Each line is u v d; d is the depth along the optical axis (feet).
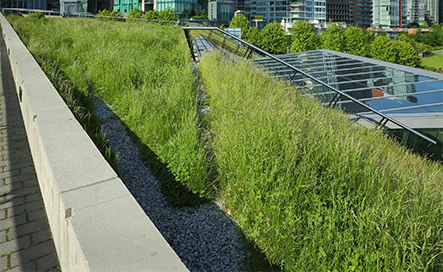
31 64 22.67
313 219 9.48
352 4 597.11
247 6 477.77
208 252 9.71
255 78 25.52
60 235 7.64
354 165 11.85
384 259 8.21
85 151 9.36
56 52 32.78
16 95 25.04
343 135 16.28
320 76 44.21
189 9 276.41
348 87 38.91
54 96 15.15
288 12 456.86
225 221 11.27
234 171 12.52
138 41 43.16
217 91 22.26
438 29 556.10
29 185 12.48
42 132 10.72
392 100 34.50
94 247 5.36
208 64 31.76
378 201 9.83
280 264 9.43
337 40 284.82
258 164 11.73
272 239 9.65
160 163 14.29
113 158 14.39
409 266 7.85
